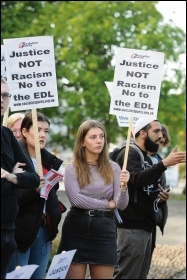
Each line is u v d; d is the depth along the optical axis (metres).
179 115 32.66
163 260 14.09
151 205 8.58
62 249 7.56
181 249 15.63
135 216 8.51
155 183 8.62
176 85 32.72
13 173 6.20
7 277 5.70
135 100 8.02
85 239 7.50
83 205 7.48
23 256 7.12
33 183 6.32
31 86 7.36
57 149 36.91
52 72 7.38
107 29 31.59
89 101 31.72
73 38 31.45
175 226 19.94
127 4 32.25
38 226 7.12
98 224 7.50
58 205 7.55
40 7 31.78
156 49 32.00
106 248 7.51
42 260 7.47
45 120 7.62
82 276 7.54
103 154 7.68
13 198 6.14
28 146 7.55
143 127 8.70
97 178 7.62
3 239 6.06
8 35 29.64
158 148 8.80
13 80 7.34
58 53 31.62
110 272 7.57
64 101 33.00
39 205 7.15
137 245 8.52
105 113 32.16
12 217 6.12
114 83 8.02
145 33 31.95
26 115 7.60
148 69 8.01
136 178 8.32
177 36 32.38
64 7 31.83
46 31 31.27
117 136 33.00
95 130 7.58
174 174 44.91
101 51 32.78
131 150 8.53
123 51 8.02
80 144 7.64
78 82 31.88
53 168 7.56
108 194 7.65
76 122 32.78
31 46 7.35
